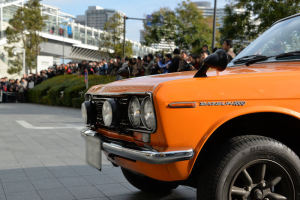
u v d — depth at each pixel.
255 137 2.51
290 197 2.55
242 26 20.53
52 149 6.41
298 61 2.92
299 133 2.86
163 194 3.88
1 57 43.59
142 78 3.05
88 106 3.34
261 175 2.53
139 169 2.75
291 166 2.51
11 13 45.75
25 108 18.70
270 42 3.41
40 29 38.97
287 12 18.42
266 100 2.47
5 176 4.58
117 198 3.74
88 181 4.36
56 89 20.97
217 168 2.42
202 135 2.40
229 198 2.45
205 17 35.69
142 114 2.55
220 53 2.54
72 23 56.62
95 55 65.00
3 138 7.73
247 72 2.70
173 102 2.36
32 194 3.86
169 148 2.39
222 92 2.42
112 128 2.97
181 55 9.52
